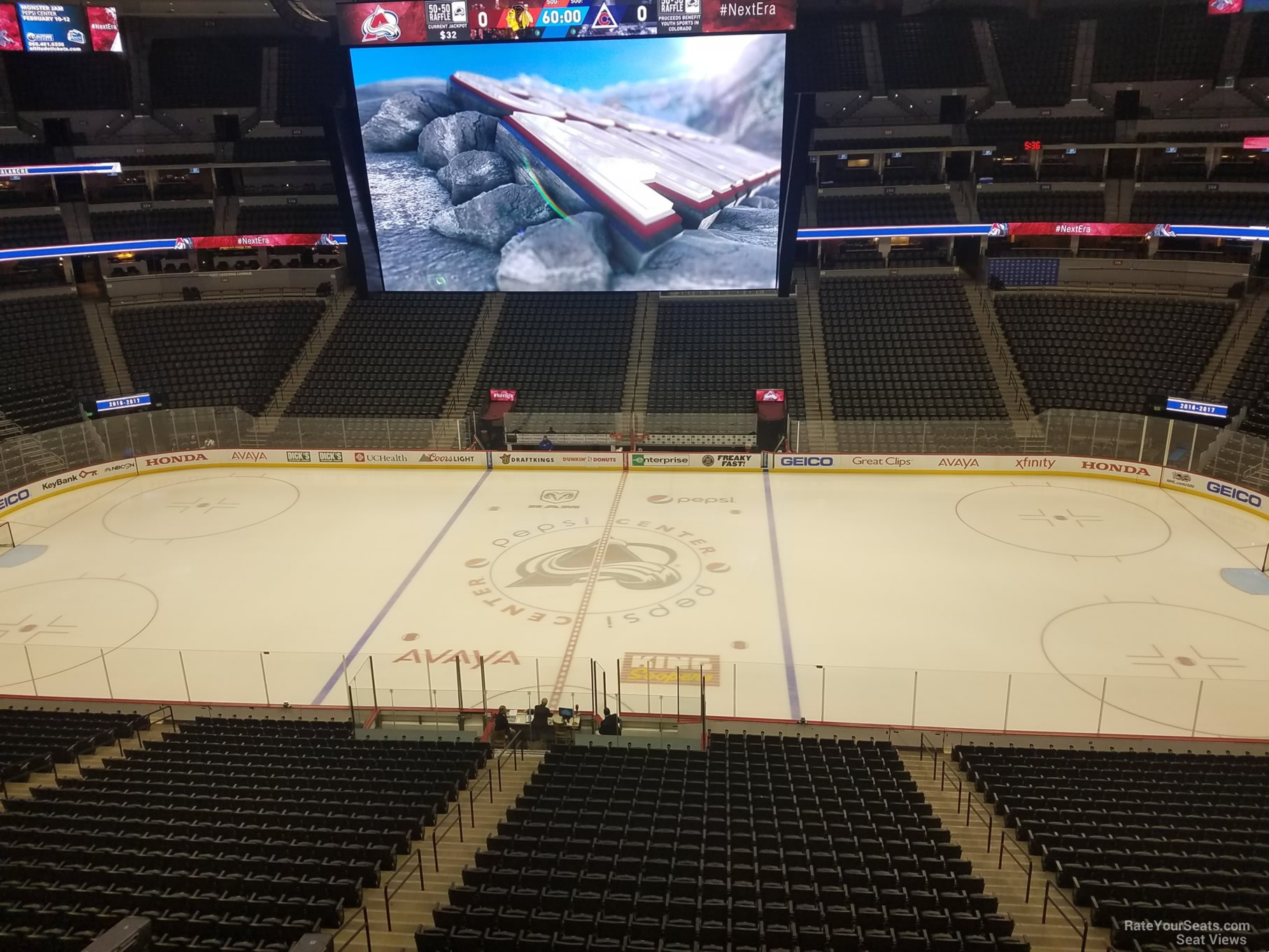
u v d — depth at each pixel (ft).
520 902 39.17
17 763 57.62
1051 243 161.89
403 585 94.27
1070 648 79.30
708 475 128.77
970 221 156.25
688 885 40.55
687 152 128.67
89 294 160.56
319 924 37.68
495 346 149.69
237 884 40.81
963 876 41.86
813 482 124.98
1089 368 133.80
